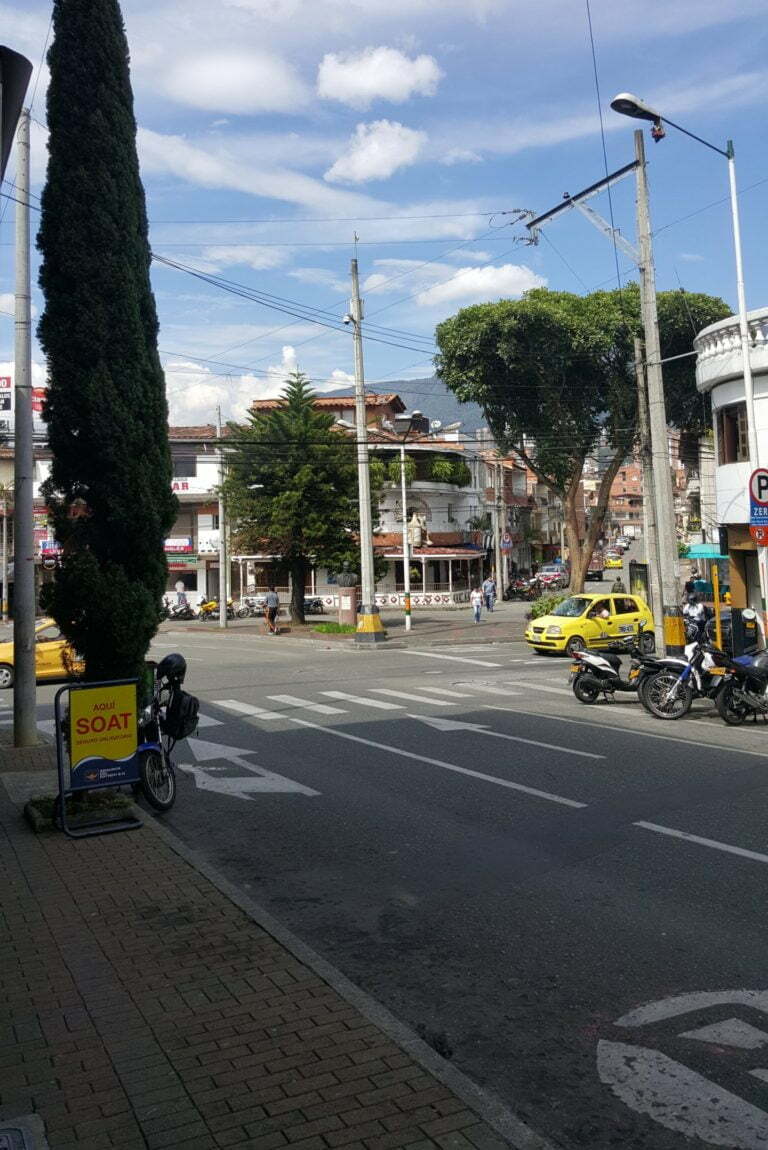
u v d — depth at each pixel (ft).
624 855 24.81
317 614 167.43
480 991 17.06
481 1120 12.27
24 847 25.89
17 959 18.03
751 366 67.87
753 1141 12.32
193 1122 12.26
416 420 194.29
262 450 117.80
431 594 178.09
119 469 29.86
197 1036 14.71
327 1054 14.07
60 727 27.27
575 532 124.98
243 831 28.68
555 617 88.12
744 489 70.49
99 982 16.88
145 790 29.73
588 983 17.21
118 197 30.27
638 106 55.98
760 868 23.40
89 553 29.66
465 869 24.22
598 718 48.67
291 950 18.30
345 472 119.03
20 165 41.01
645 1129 12.63
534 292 119.55
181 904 21.15
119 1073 13.57
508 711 51.31
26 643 41.78
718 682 47.16
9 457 172.14
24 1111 12.59
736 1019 15.60
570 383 117.80
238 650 99.76
